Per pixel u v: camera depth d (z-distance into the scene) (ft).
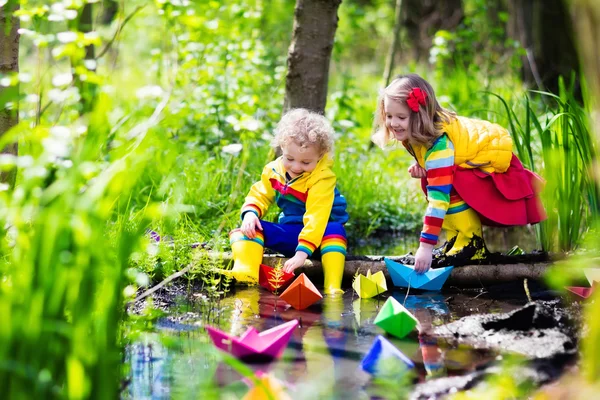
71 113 12.48
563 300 10.64
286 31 32.53
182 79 18.56
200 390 7.82
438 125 11.84
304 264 12.55
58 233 6.64
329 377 8.14
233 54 20.38
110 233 11.12
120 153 7.90
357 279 11.64
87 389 6.63
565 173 13.04
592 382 7.29
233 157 17.37
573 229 13.15
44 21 13.84
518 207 12.08
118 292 7.38
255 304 11.25
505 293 11.61
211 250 12.72
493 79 28.35
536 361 8.31
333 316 10.55
